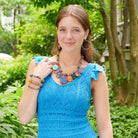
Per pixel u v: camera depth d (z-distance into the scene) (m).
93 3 4.66
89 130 1.56
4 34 16.27
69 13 1.46
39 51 8.43
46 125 1.50
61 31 1.49
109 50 5.54
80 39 1.49
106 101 1.60
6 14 14.21
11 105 2.98
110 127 1.62
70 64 1.58
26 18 12.80
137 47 5.27
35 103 1.52
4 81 5.73
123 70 5.93
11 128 2.48
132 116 4.86
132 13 5.07
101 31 7.06
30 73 1.62
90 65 1.59
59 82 1.52
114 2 5.54
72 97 1.47
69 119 1.47
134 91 5.48
